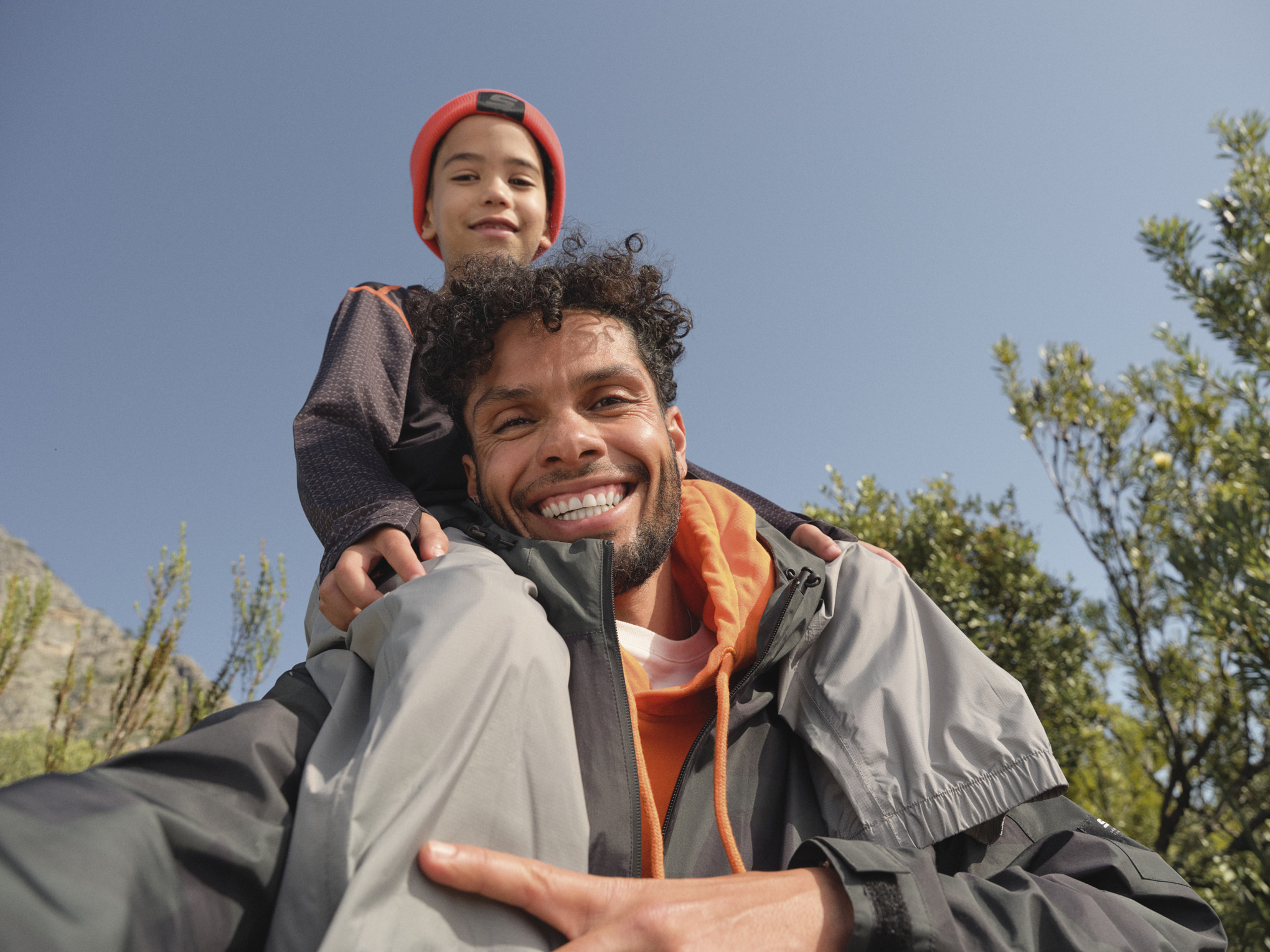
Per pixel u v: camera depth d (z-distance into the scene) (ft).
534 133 8.90
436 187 8.68
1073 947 2.69
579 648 3.37
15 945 1.62
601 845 2.87
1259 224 16.58
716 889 2.50
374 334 6.18
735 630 3.89
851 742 3.75
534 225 8.58
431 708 2.53
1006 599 18.69
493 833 2.45
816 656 4.24
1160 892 3.23
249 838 2.25
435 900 2.19
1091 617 18.13
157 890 1.98
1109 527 18.37
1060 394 19.48
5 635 27.30
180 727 26.02
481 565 3.28
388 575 4.12
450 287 5.03
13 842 1.82
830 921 2.54
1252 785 16.99
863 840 3.46
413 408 6.16
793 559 4.41
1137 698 17.66
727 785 3.69
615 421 4.39
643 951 2.27
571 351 4.44
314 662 3.37
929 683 4.01
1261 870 13.28
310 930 2.13
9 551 113.29
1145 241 17.42
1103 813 17.61
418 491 5.64
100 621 106.11
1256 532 13.33
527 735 2.71
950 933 2.59
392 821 2.27
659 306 4.91
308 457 4.90
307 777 2.45
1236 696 16.42
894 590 4.47
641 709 3.71
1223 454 15.57
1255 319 15.97
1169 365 18.79
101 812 2.01
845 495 20.47
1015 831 3.72
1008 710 3.76
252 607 27.58
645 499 4.35
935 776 3.52
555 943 2.34
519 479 4.31
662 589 4.54
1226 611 13.05
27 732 37.91
